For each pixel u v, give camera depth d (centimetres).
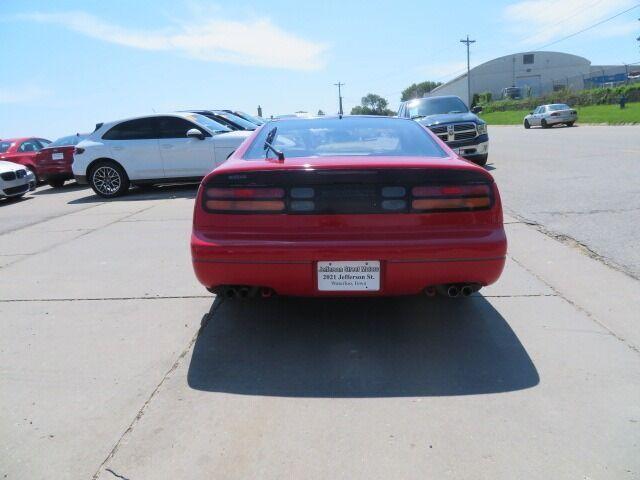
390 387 278
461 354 311
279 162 308
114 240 619
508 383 277
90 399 272
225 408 261
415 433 238
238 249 297
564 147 1449
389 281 298
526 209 668
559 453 221
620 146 1352
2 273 499
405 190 296
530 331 337
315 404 263
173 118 1017
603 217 603
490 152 1442
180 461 223
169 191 1073
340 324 359
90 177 1030
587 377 280
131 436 241
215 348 327
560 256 482
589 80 5991
